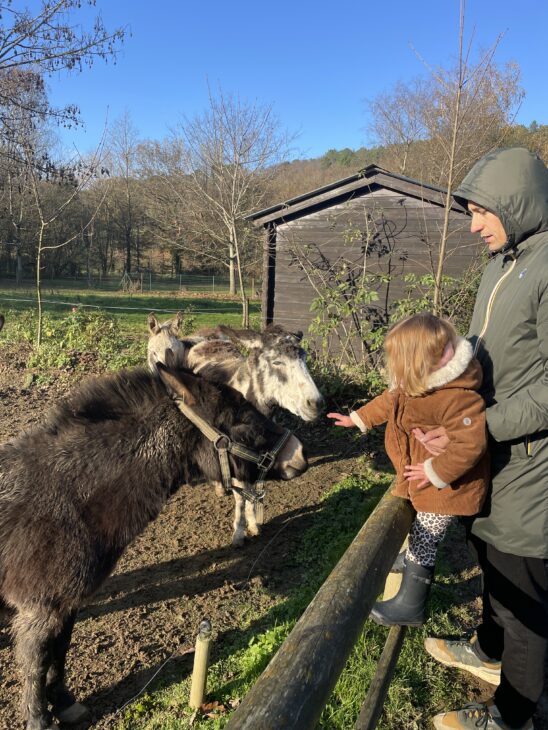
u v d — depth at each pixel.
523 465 2.04
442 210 10.57
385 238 11.02
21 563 2.38
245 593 3.98
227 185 19.47
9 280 41.62
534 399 1.86
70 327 12.04
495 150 2.08
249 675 3.08
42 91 12.81
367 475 6.08
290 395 4.70
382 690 2.23
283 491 5.74
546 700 2.76
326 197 11.37
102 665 3.26
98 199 41.38
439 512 2.15
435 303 7.84
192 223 22.91
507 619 2.17
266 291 12.20
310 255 11.65
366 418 2.47
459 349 1.98
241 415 2.84
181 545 4.64
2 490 2.46
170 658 3.31
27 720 2.58
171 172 25.88
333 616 1.55
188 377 2.78
